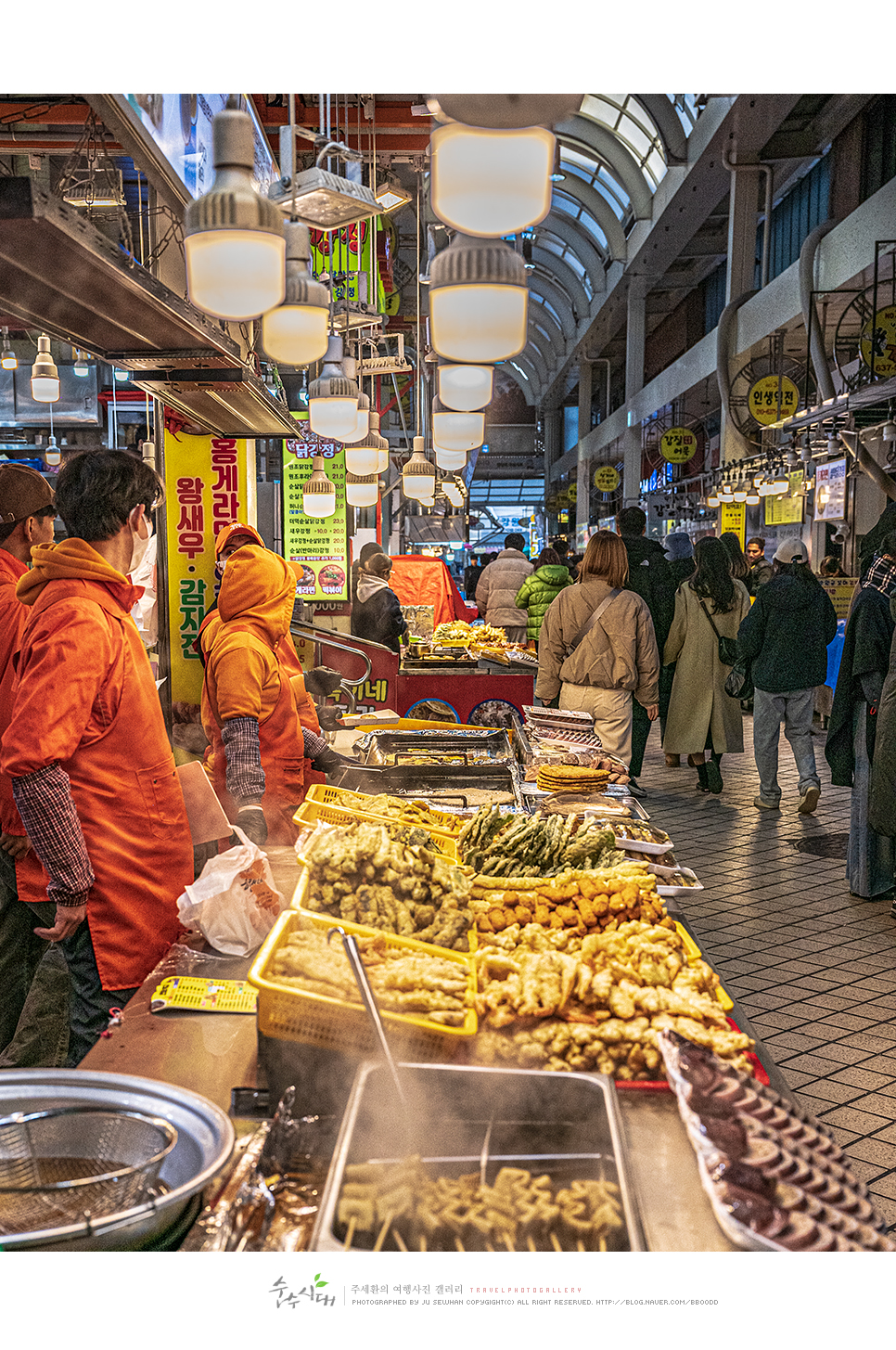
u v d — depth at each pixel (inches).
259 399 131.3
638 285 895.7
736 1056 57.4
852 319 513.3
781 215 659.4
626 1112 53.6
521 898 75.5
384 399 446.9
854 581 406.0
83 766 83.7
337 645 203.8
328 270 213.9
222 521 161.3
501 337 64.1
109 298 84.1
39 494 114.7
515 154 56.4
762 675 255.4
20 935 111.4
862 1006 141.7
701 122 568.4
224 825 95.4
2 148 183.3
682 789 293.9
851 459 437.4
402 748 162.9
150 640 170.2
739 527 664.4
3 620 107.1
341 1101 54.6
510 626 427.8
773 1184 43.6
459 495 394.0
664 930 70.5
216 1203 47.3
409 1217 43.8
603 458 1310.3
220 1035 63.9
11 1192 43.6
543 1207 44.3
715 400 824.3
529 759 152.9
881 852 186.5
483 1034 57.8
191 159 87.8
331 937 57.6
